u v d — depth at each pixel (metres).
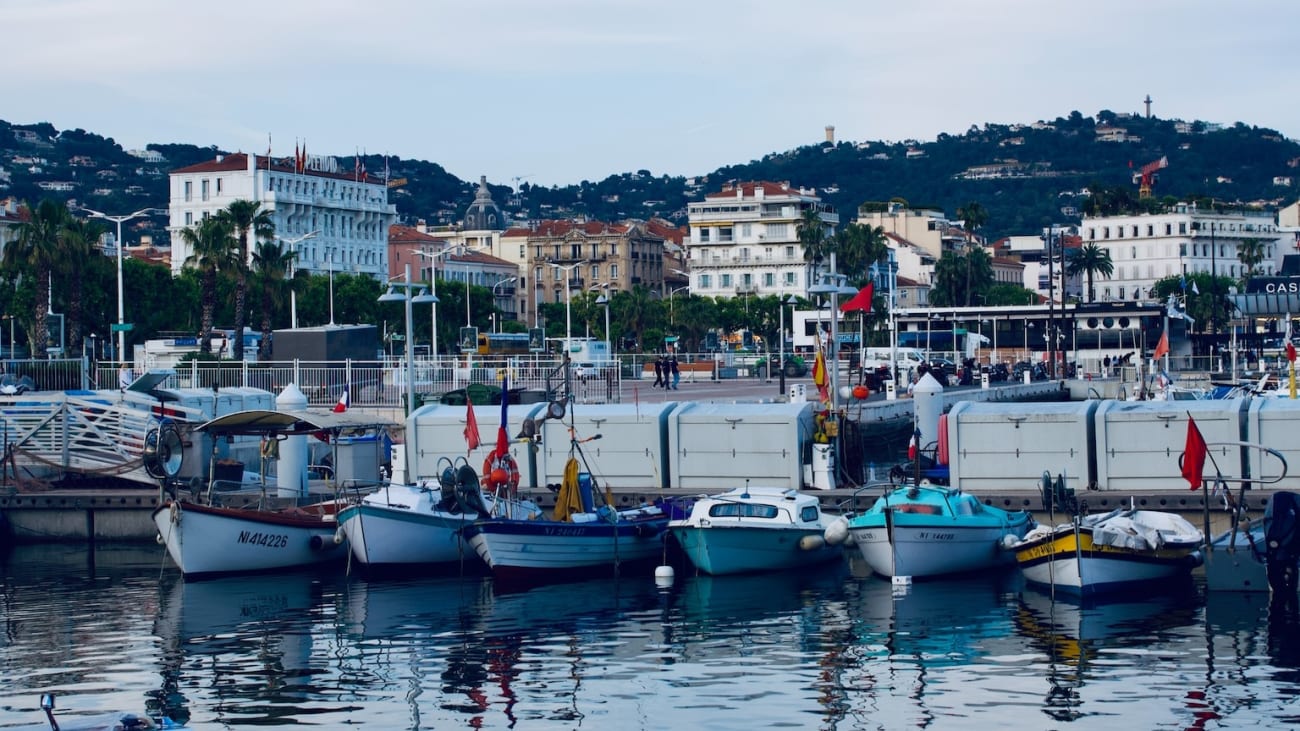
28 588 44.56
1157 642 34.94
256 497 51.75
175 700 31.41
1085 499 48.03
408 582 44.56
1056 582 40.97
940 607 39.56
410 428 55.84
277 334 88.44
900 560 42.91
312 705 30.91
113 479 57.47
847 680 32.19
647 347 182.38
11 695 31.98
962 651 34.50
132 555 50.78
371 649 35.69
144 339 135.38
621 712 30.09
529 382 78.38
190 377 77.25
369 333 91.00
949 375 113.56
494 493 48.34
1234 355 119.50
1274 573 38.97
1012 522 44.94
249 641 36.75
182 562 44.91
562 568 44.53
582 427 54.84
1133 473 50.69
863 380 94.81
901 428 79.25
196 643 36.62
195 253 111.12
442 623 38.50
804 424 53.81
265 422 48.31
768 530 44.44
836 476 54.00
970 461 52.12
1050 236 125.25
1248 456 49.75
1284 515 38.75
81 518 53.59
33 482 55.84
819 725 28.95
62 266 104.00
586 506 48.59
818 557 46.09
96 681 33.06
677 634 36.88
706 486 53.69
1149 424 50.59
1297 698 29.98
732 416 53.53
